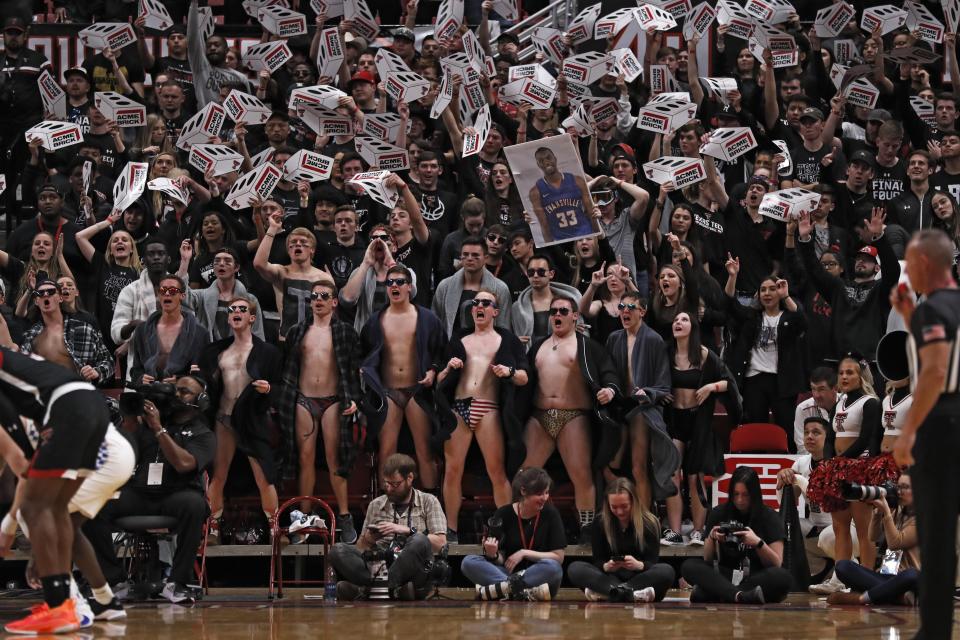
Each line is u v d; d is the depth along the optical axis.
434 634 11.38
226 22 32.16
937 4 30.58
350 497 19.09
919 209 23.33
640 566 16.17
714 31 28.66
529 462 18.62
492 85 25.80
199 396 16.31
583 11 26.50
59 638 11.20
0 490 16.55
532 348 18.80
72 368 18.45
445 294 19.30
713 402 18.75
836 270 21.45
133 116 23.84
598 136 24.22
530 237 20.31
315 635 11.31
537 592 16.00
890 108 27.44
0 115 26.89
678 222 21.33
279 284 19.45
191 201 21.84
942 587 9.37
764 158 23.94
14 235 21.61
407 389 18.53
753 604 15.72
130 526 15.68
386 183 19.97
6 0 28.95
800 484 18.62
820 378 19.05
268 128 24.05
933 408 9.43
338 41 24.97
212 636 11.27
